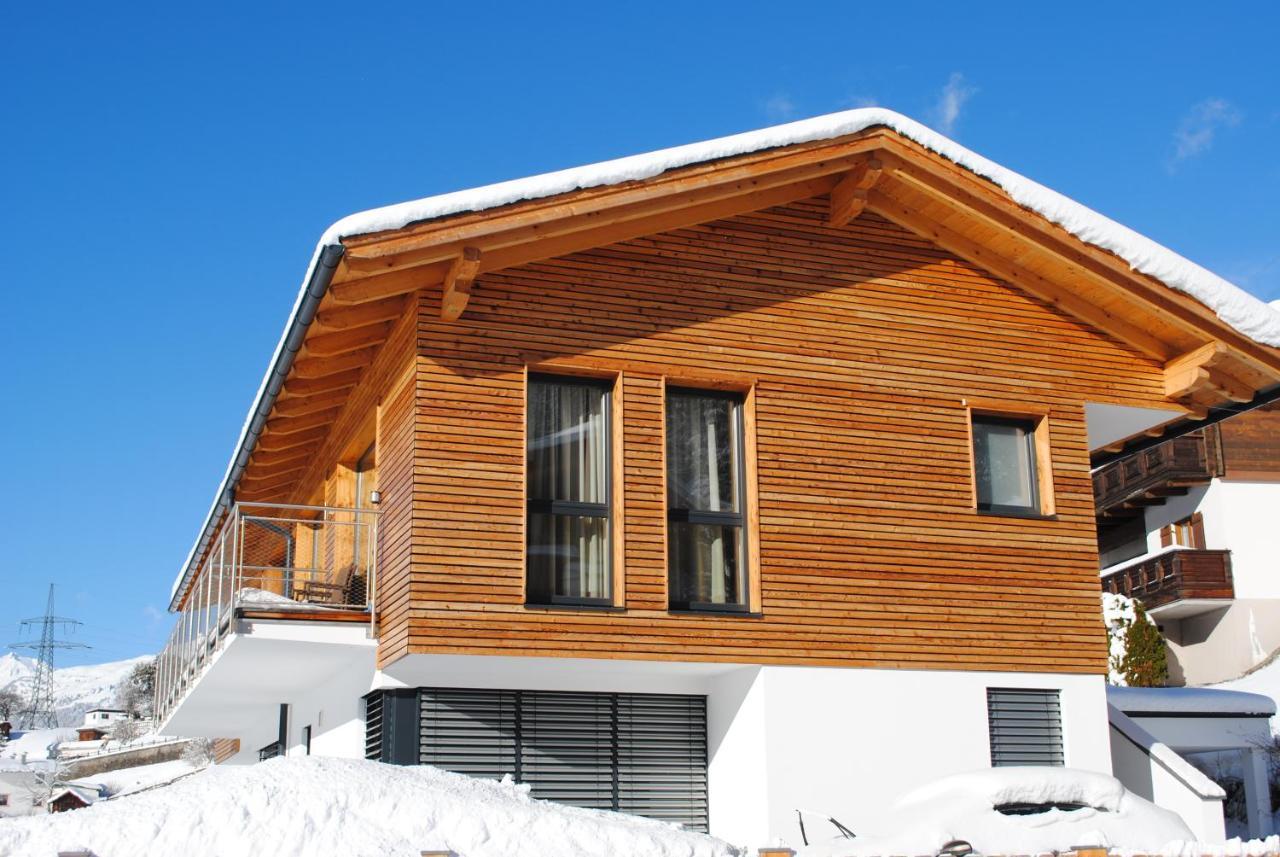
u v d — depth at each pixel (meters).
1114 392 13.13
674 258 11.71
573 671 11.13
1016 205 12.00
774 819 10.90
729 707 11.66
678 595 11.27
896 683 11.61
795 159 11.45
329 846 7.23
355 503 13.84
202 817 7.28
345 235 9.63
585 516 11.12
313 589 14.80
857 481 11.90
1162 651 26.28
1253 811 16.80
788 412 11.80
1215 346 12.63
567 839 7.60
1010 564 12.31
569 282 11.29
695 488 11.54
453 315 10.72
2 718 98.31
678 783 11.88
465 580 10.44
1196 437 28.02
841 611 11.55
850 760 11.25
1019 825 9.43
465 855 7.34
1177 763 12.57
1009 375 12.74
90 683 194.25
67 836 7.10
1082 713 12.30
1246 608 27.16
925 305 12.57
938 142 11.83
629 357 11.34
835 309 12.20
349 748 12.30
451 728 11.34
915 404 12.30
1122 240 12.17
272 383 12.07
